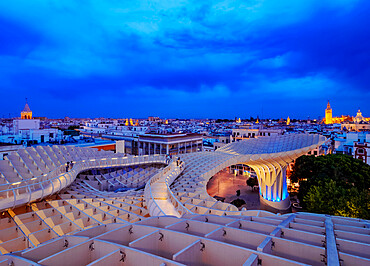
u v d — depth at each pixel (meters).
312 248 12.41
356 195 38.06
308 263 12.36
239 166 104.56
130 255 12.71
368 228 16.09
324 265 11.98
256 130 112.50
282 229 15.15
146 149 113.12
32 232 22.95
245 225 16.70
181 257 11.96
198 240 13.48
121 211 27.50
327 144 107.69
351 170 58.72
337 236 14.80
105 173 52.91
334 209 37.41
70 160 49.34
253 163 58.16
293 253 12.83
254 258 11.16
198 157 61.62
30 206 28.08
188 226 17.02
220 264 12.87
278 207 59.47
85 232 16.58
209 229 16.25
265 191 62.78
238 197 76.19
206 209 27.06
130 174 55.34
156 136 108.56
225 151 67.38
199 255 13.20
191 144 117.31
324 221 18.05
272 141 65.31
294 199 71.38
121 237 15.89
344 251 13.09
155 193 34.41
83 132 151.50
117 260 12.69
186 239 14.25
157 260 11.67
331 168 57.59
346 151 90.56
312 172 63.53
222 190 83.75
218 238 14.68
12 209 26.03
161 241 15.06
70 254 13.24
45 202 29.28
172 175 42.28
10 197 26.64
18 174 34.69
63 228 23.66
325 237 13.89
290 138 62.69
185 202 29.53
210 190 83.81
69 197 33.03
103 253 13.76
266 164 58.78
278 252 13.18
